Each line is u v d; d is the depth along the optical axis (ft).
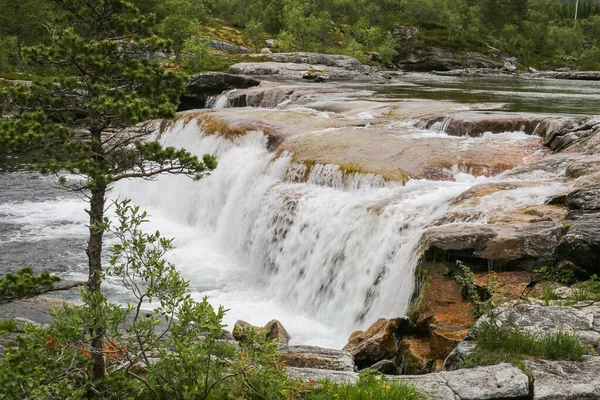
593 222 31.17
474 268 31.99
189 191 66.64
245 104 111.14
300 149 56.65
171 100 24.23
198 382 18.24
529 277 30.68
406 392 18.90
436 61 297.33
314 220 46.42
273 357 19.52
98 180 20.92
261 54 201.46
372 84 145.48
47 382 18.13
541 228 32.35
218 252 56.18
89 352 19.07
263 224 51.72
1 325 27.84
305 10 314.35
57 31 23.45
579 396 19.16
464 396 19.21
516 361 21.17
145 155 22.85
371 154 53.26
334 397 18.89
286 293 46.37
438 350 28.07
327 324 41.55
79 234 60.29
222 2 295.07
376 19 340.18
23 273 22.15
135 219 20.20
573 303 26.55
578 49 403.34
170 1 199.00
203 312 18.52
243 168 60.59
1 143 21.35
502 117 61.05
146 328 18.74
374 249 40.24
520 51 356.79
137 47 23.67
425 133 60.95
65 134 22.13
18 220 64.28
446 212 38.14
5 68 151.64
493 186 40.55
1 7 170.60
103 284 45.11
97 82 23.02
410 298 33.06
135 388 18.71
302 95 101.86
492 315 23.59
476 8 401.49
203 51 172.14
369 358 29.78
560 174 43.21
